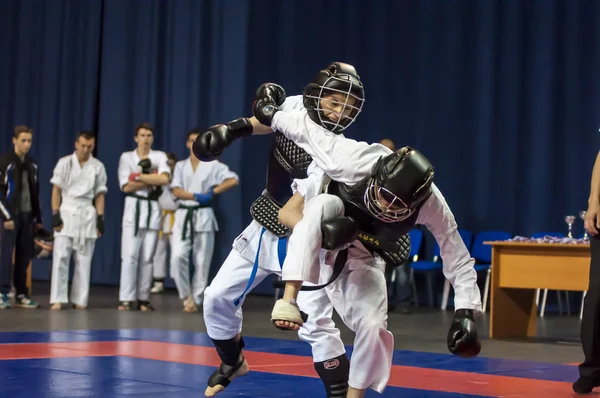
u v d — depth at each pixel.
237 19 12.08
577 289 6.98
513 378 4.82
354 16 11.41
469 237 10.20
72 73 13.59
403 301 9.80
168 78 12.66
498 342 6.98
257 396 4.03
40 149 13.84
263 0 11.98
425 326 8.12
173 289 12.47
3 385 4.14
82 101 13.45
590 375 4.25
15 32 14.23
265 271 3.66
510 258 7.33
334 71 3.18
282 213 3.17
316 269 2.94
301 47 11.76
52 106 13.76
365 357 3.11
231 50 12.12
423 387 4.43
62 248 9.12
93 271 13.12
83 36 13.49
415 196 2.86
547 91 10.17
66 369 4.74
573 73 10.08
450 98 10.73
